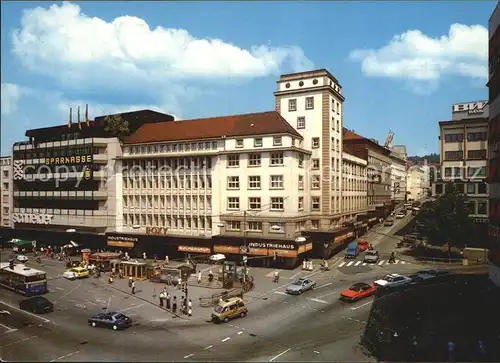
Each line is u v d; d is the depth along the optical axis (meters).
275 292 46.66
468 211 60.72
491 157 45.81
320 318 37.62
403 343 30.34
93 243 75.69
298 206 61.78
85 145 74.56
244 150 61.97
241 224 62.50
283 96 67.50
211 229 64.81
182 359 28.92
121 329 35.91
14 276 50.75
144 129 75.94
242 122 66.50
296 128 66.44
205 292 47.84
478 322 32.88
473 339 29.70
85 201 76.75
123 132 75.12
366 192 91.94
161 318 38.94
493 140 44.69
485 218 69.88
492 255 45.12
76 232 75.94
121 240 70.44
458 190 68.94
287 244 56.31
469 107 76.88
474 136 72.88
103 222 74.00
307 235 63.00
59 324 37.66
